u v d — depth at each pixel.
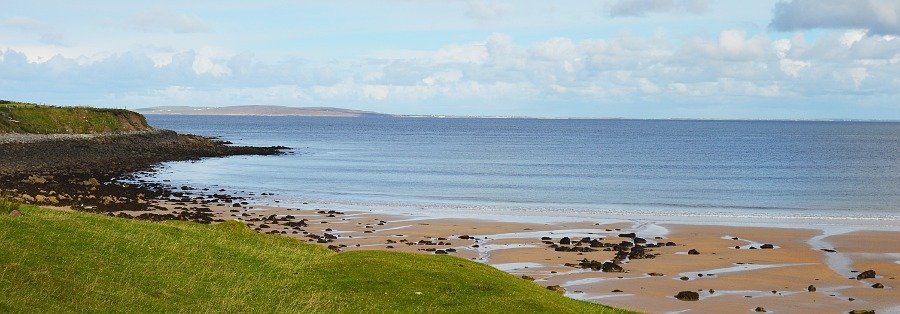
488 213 70.44
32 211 31.66
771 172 120.81
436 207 74.88
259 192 85.62
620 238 55.56
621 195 87.69
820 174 117.25
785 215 71.00
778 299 37.41
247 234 36.59
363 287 27.75
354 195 85.06
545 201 81.44
